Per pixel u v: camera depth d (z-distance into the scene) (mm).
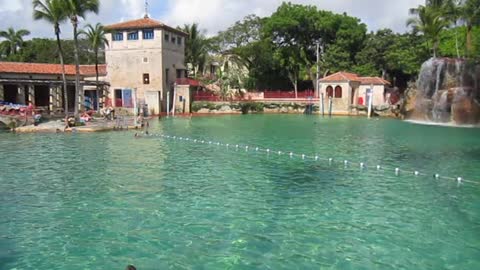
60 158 23250
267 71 77688
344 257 10352
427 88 53281
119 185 17188
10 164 21469
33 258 10336
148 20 63812
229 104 66000
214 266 9828
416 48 67625
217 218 13133
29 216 13328
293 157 24109
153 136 33562
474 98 49344
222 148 27438
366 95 66375
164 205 14469
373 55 74625
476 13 51719
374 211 13945
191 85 65875
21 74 54812
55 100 58250
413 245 11109
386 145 29281
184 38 69750
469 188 17031
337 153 25594
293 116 60812
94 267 9844
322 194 16031
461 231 12141
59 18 39906
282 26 73938
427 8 57469
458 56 58000
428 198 15555
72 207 14234
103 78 64188
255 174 19484
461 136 35094
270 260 10156
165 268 9750
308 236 11688
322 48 77938
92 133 35062
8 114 39031
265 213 13664
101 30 56125
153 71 62469
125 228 12250
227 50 80562
